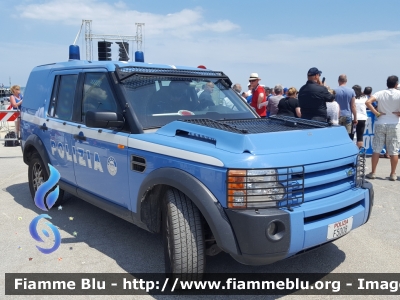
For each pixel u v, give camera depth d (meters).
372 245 4.49
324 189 3.33
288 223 2.96
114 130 4.09
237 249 2.97
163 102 4.23
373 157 7.62
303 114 7.24
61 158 5.14
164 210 3.44
